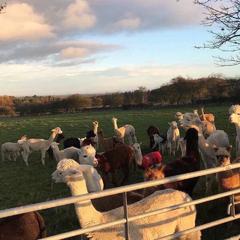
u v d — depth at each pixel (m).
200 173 5.81
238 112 14.01
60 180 6.66
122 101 85.38
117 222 5.14
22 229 5.97
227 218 6.28
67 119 55.34
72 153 18.00
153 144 22.64
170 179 5.45
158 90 84.88
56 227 9.67
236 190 6.36
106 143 21.67
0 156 26.42
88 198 4.73
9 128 45.75
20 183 16.31
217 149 8.89
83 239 6.84
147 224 6.00
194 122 15.05
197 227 5.88
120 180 14.40
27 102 85.81
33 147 21.94
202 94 80.06
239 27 12.28
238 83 28.22
